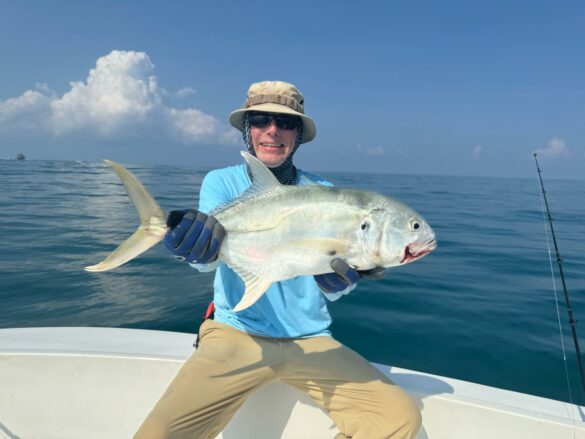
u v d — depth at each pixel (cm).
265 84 375
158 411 268
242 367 293
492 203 3231
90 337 358
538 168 578
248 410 329
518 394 322
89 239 1334
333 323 657
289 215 285
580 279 967
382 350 575
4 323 662
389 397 286
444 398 309
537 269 1062
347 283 279
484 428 299
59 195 2745
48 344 336
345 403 296
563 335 629
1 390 313
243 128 400
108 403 323
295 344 323
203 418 275
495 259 1166
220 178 365
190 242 260
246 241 288
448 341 602
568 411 300
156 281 896
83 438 321
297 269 284
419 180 7988
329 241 278
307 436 326
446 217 2208
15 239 1292
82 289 830
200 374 285
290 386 328
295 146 385
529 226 1919
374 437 280
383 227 277
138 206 262
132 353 331
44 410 318
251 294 279
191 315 702
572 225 2006
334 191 286
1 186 3231
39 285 848
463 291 837
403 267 1033
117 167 259
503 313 714
